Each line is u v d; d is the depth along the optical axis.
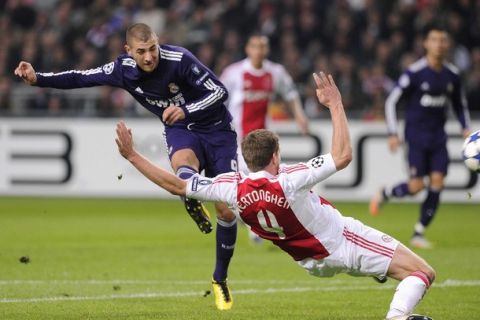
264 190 17.94
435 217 47.25
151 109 23.34
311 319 21.08
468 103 56.25
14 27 68.44
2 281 26.98
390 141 36.97
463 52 61.88
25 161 54.53
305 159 52.88
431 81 35.72
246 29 64.50
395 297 17.89
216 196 18.23
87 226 43.09
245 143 18.20
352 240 18.23
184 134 23.27
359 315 21.67
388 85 59.38
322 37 63.66
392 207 52.69
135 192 54.25
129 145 17.77
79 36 66.12
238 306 23.00
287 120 57.12
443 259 32.19
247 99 38.62
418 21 62.12
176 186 18.08
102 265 30.72
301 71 61.12
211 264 31.14
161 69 22.41
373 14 63.03
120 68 22.69
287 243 18.41
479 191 51.53
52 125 54.25
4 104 58.69
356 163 52.59
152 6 67.44
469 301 23.64
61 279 27.50
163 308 22.52
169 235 39.88
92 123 54.16
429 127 35.94
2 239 38.00
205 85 22.52
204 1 69.06
